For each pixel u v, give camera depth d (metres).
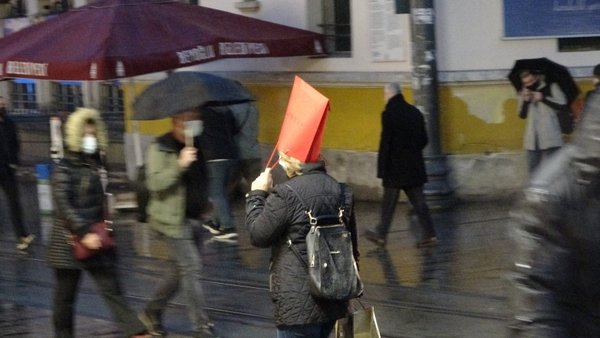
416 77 40.84
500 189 42.62
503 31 42.09
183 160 22.44
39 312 27.73
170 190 22.83
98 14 42.22
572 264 7.85
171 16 42.66
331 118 45.97
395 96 33.19
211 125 36.81
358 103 44.78
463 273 29.69
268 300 27.80
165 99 23.19
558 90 36.78
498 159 42.50
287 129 16.95
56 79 40.34
